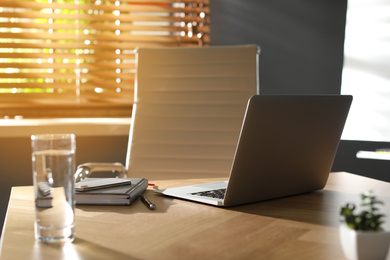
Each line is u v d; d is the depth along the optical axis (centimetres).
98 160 288
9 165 276
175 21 296
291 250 85
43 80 285
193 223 102
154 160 207
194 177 206
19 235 94
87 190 120
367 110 306
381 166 301
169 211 112
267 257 81
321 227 100
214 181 154
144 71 215
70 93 288
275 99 110
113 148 289
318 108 122
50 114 293
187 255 83
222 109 210
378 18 301
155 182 151
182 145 208
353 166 307
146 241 90
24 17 275
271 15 308
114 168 176
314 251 84
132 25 292
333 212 113
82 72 289
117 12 290
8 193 277
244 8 305
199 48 216
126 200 118
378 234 73
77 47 285
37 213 89
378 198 128
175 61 215
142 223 102
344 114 131
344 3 309
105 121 278
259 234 95
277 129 114
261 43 309
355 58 309
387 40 300
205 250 85
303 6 309
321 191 138
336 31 310
